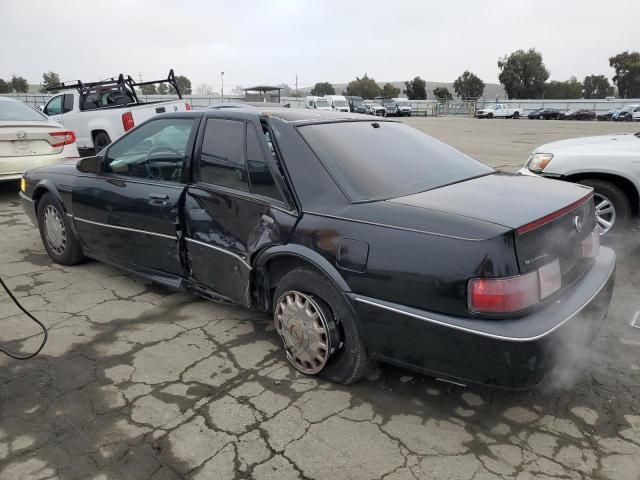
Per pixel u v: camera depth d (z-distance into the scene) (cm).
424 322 238
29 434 251
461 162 350
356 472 227
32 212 498
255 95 3228
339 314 273
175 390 287
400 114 5041
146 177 388
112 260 427
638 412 268
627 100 5334
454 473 227
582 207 281
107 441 246
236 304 340
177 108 1149
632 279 449
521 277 227
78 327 361
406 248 243
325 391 286
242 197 317
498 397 281
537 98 8244
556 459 235
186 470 228
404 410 270
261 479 223
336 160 294
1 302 402
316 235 274
